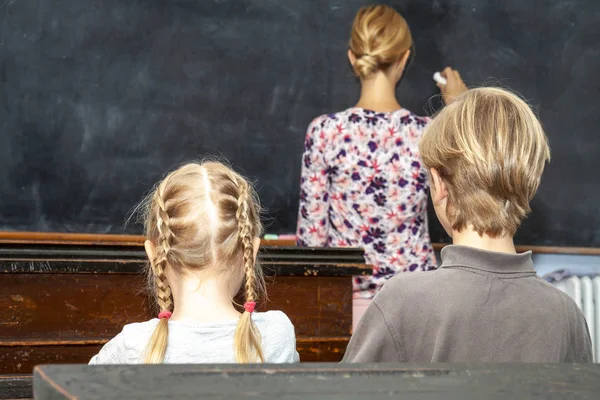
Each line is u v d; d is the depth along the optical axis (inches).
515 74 138.9
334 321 79.7
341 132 88.6
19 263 69.7
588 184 141.6
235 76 128.9
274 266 76.2
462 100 49.1
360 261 79.2
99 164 122.7
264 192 130.1
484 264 45.4
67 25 121.4
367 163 88.2
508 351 44.1
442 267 46.7
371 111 89.3
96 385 15.0
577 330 45.7
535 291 45.4
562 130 140.6
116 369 16.1
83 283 72.6
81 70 122.0
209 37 127.7
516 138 46.3
